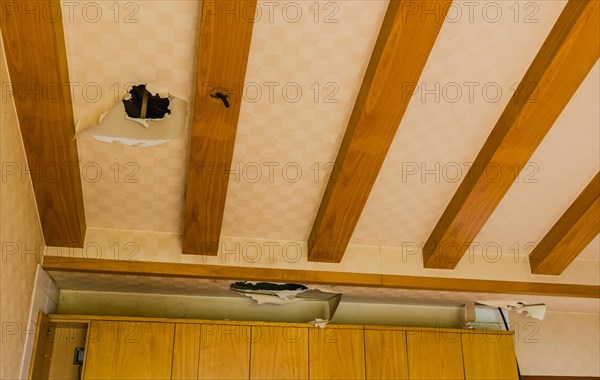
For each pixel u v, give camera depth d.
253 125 3.93
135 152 4.00
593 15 3.41
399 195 4.52
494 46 3.70
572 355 5.82
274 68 3.65
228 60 3.35
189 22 3.39
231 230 4.64
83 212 4.36
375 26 3.51
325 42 3.56
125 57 3.53
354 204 4.29
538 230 4.95
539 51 3.73
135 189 4.25
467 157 4.31
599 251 5.21
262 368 4.73
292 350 4.83
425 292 5.09
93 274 4.56
